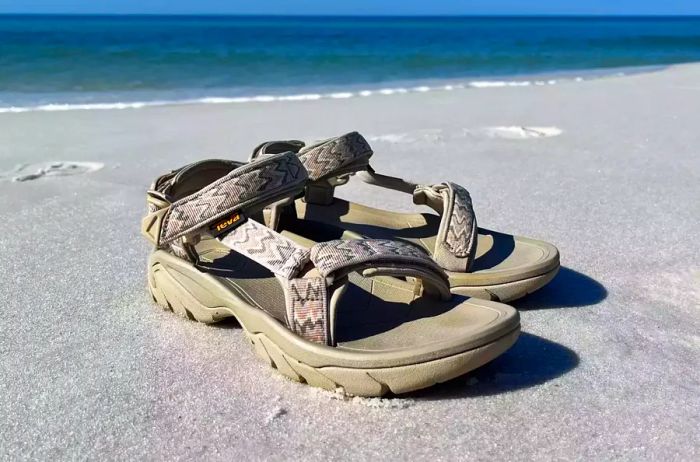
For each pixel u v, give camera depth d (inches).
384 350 19.0
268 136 54.0
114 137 53.4
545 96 84.7
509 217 34.6
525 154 48.9
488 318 20.0
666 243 31.4
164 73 113.7
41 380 20.5
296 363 19.6
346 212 29.5
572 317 24.5
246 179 21.4
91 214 34.7
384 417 18.9
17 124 58.6
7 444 17.9
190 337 22.8
